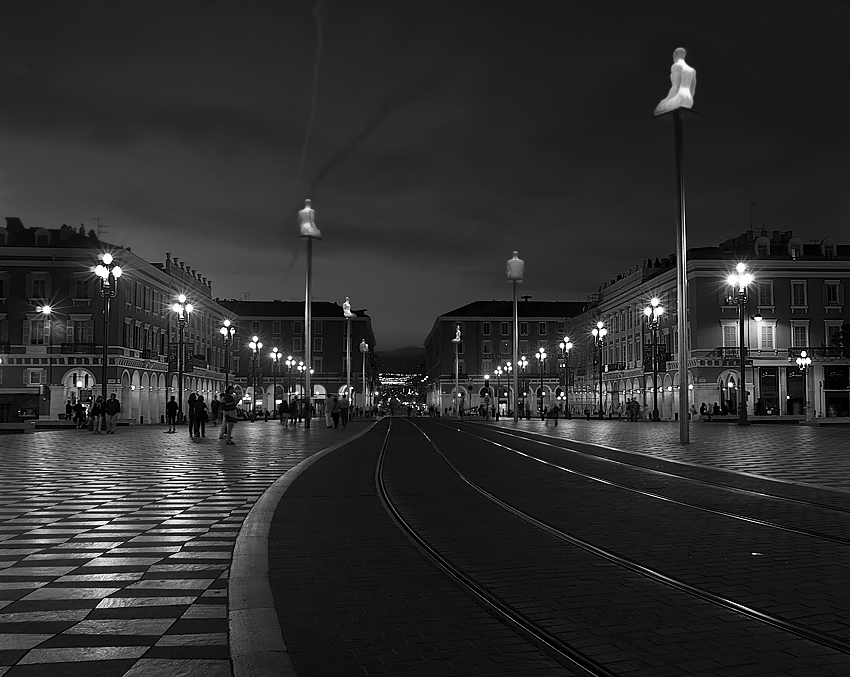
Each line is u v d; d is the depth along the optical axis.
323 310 127.88
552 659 4.84
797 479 15.01
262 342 124.88
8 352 63.22
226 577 7.16
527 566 7.52
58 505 11.86
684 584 6.70
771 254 69.44
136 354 69.19
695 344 65.69
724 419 54.03
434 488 14.16
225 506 11.77
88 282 64.38
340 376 123.94
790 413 65.75
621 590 6.56
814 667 4.64
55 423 46.19
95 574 7.27
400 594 6.46
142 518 10.62
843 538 8.80
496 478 15.92
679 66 25.42
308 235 42.66
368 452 24.39
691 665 4.69
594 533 9.29
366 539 9.00
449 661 4.80
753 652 4.92
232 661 4.79
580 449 24.77
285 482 15.12
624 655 4.88
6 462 19.89
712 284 66.06
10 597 6.43
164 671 4.65
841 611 5.82
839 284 67.44
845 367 66.31
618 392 84.12
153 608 6.09
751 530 9.43
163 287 78.50
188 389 85.62
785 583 6.71
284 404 52.44
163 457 21.84
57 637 5.34
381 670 4.64
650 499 12.43
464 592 6.54
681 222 26.36
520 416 99.12
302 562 7.72
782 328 66.62
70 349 63.03
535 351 124.06
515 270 57.91
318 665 4.73
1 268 64.19
